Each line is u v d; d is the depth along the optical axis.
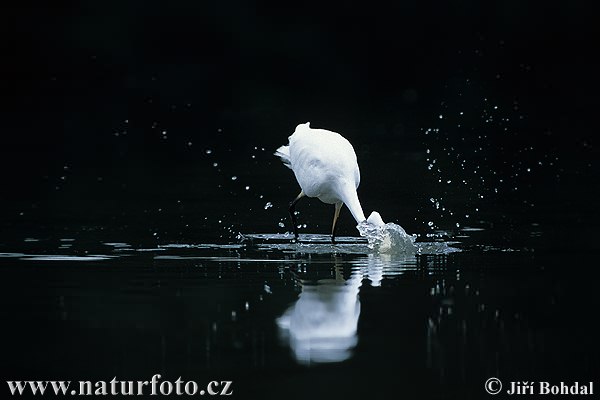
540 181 38.31
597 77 66.12
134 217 32.00
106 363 17.48
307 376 16.86
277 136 51.25
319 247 27.52
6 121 55.62
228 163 44.28
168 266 24.81
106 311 20.52
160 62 72.19
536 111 56.31
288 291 22.08
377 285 22.62
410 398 15.95
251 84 68.31
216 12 75.00
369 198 35.06
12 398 16.36
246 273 24.02
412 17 76.31
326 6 76.06
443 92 64.38
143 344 18.48
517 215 31.83
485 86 65.00
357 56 73.69
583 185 37.38
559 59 71.88
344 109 60.25
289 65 72.44
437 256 26.11
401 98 63.41
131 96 63.47
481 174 39.91
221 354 17.91
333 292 21.98
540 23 77.25
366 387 16.36
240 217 32.19
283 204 34.53
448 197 35.22
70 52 72.19
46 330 19.28
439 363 17.45
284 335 18.97
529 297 21.44
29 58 71.38
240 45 74.25
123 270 24.31
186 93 65.06
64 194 36.69
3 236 28.81
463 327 19.33
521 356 17.80
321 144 27.84
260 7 75.75
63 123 55.22
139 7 74.38
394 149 46.34
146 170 42.53
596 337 18.70
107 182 39.50
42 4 73.69
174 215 32.38
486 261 25.27
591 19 78.50
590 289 22.09
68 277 23.53
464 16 76.75
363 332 19.08
